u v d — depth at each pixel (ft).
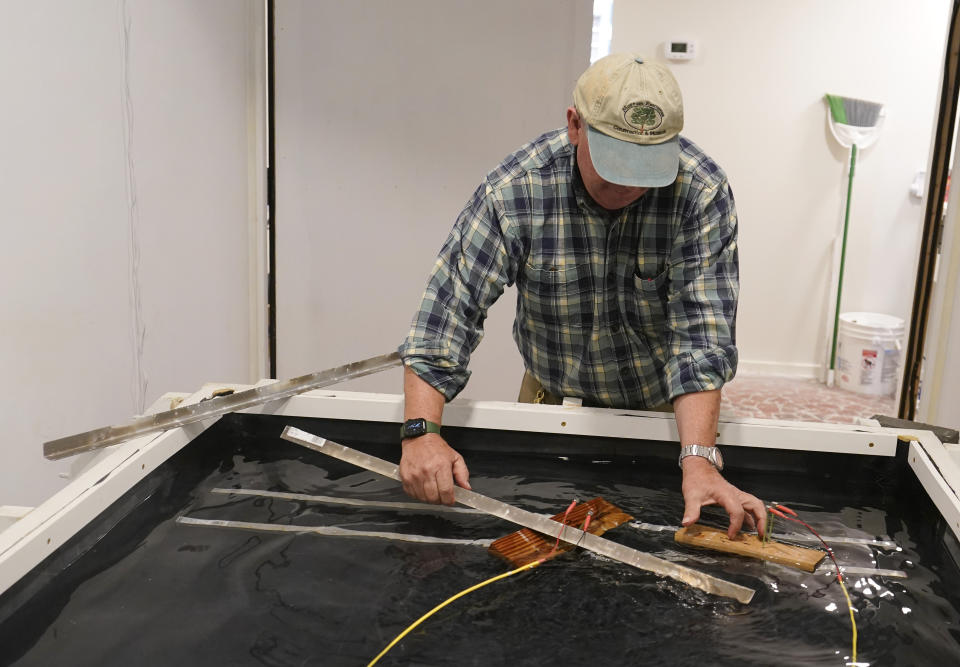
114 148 6.97
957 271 8.25
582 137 4.20
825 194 14.57
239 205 9.44
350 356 10.41
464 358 4.71
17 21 5.71
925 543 4.07
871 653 3.14
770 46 14.05
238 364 9.74
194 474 4.67
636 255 4.72
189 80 8.16
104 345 7.02
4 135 5.66
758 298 15.20
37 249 6.09
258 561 3.74
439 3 9.37
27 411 6.15
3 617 3.20
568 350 5.28
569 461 4.97
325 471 4.76
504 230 4.64
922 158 14.30
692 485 4.15
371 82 9.61
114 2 6.83
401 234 10.08
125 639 3.13
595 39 15.49
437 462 4.25
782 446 4.85
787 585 3.63
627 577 3.65
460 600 3.44
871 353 14.29
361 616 3.32
